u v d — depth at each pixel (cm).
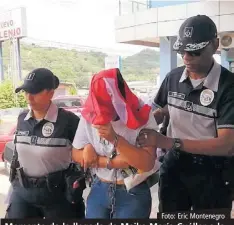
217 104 171
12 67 1575
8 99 970
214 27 164
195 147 158
